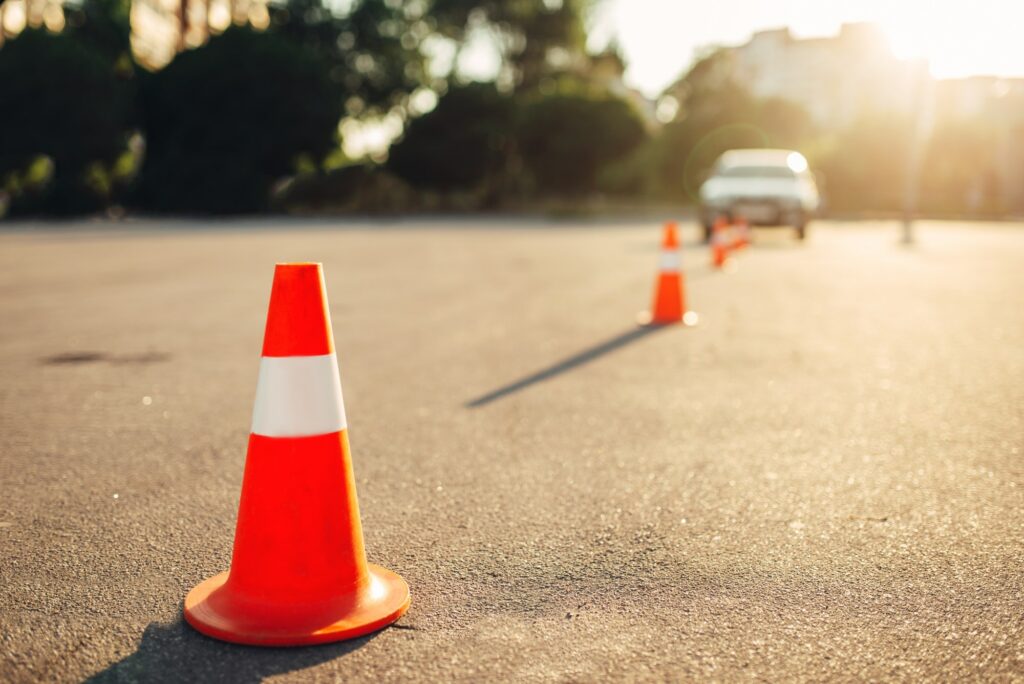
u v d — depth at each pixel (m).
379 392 5.50
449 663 2.28
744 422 4.80
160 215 36.69
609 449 4.27
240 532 2.52
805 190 20.72
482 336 7.64
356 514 2.59
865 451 4.26
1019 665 2.30
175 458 4.10
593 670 2.25
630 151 45.69
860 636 2.44
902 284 11.93
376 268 14.01
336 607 2.47
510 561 2.94
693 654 2.34
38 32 31.92
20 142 31.77
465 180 43.41
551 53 55.34
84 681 2.20
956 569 2.89
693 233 25.91
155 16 46.94
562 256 16.81
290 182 41.03
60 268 13.38
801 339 7.54
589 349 7.03
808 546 3.08
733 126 49.78
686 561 2.95
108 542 3.08
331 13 46.59
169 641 2.40
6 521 3.28
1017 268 14.54
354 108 48.53
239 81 35.81
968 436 4.54
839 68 65.12
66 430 4.59
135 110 36.31
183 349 6.95
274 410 2.50
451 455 4.17
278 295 2.53
